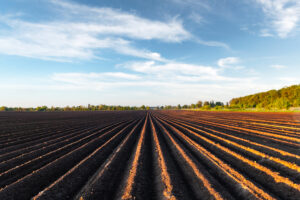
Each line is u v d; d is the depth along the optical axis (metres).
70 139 15.56
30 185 7.10
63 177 7.54
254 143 13.17
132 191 6.63
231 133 17.94
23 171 8.55
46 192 6.37
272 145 12.77
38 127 24.45
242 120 31.12
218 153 11.34
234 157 10.28
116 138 16.44
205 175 7.85
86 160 9.76
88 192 6.56
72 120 36.81
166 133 19.19
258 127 21.95
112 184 7.68
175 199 6.02
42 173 8.05
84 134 18.47
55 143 14.08
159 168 9.01
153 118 45.72
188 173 8.39
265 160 9.66
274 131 18.67
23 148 13.35
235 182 7.14
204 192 6.59
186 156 10.38
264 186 7.11
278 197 6.32
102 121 35.38
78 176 8.01
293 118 31.47
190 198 6.47
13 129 22.31
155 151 12.25
